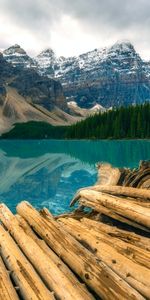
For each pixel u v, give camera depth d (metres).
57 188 33.09
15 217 12.63
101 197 12.93
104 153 74.12
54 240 9.80
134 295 6.44
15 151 89.75
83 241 10.03
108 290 6.87
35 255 9.02
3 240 10.51
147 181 15.71
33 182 36.97
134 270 7.68
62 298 6.91
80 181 36.88
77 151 83.25
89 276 7.57
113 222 12.63
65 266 8.31
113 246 9.24
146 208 10.79
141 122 130.75
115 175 17.33
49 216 12.39
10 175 42.69
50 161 58.62
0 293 7.13
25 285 7.48
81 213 14.59
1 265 8.70
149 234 11.35
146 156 64.50
